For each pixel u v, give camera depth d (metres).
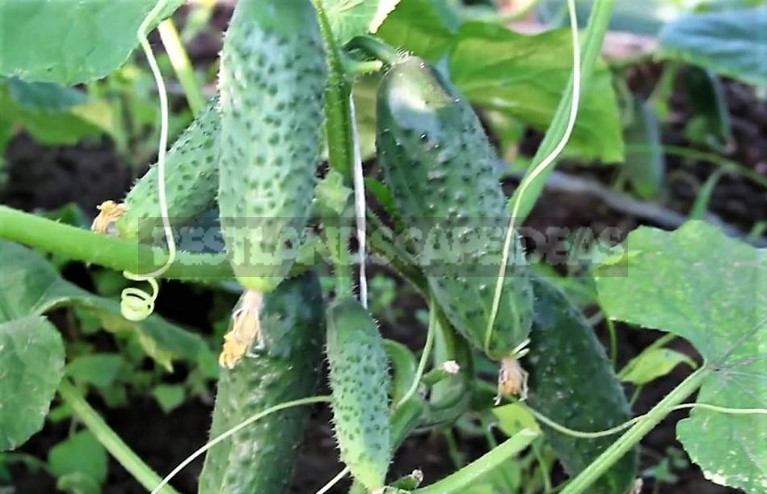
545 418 0.73
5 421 0.73
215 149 0.65
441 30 0.89
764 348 0.73
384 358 0.64
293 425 0.69
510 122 1.44
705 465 0.69
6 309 0.78
